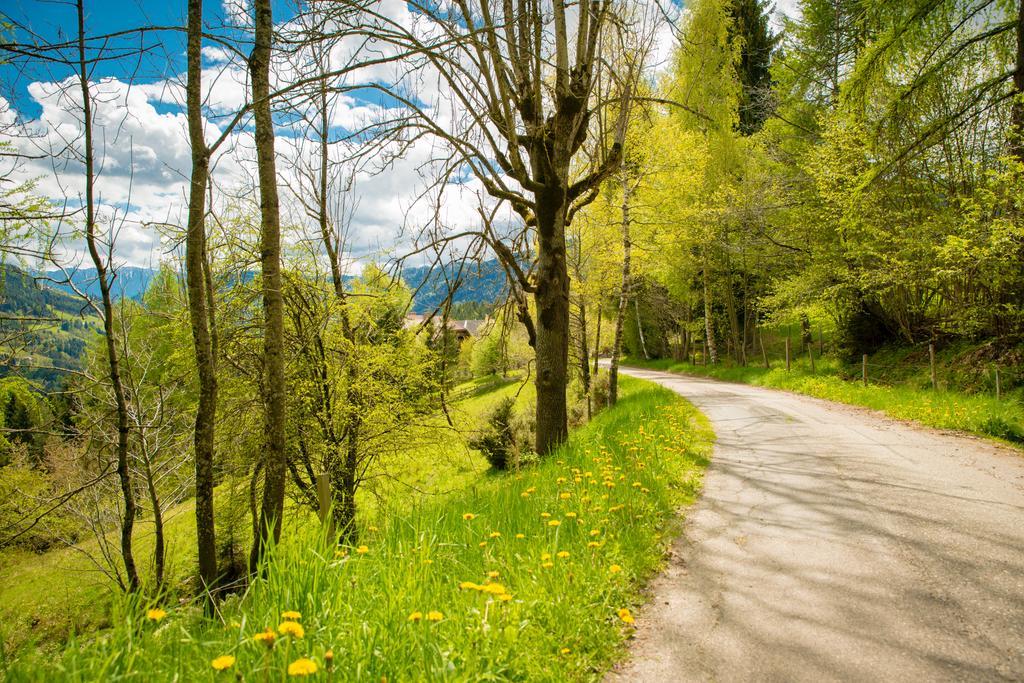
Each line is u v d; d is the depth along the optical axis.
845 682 2.75
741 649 3.09
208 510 5.66
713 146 22.94
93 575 10.81
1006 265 11.37
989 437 9.34
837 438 9.72
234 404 9.37
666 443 8.73
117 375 6.49
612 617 3.43
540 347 8.28
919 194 15.21
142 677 2.15
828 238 19.16
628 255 16.80
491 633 2.78
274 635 2.10
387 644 2.49
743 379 25.27
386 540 3.96
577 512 4.86
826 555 4.41
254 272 8.58
